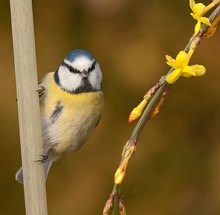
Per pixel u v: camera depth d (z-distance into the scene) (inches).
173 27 417.7
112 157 406.3
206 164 413.7
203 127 421.7
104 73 415.2
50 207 402.9
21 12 238.1
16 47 241.4
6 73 403.9
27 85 243.0
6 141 402.3
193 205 409.4
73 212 400.5
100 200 400.8
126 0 418.0
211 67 418.0
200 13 195.9
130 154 196.5
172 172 411.8
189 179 411.8
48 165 317.4
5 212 406.3
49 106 304.0
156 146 415.2
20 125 246.4
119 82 414.6
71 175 405.1
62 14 417.7
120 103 413.4
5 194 406.0
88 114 310.2
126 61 414.3
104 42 417.4
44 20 417.1
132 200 409.4
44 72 410.3
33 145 244.5
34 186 244.1
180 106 422.9
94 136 408.8
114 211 199.0
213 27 197.6
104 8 417.7
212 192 408.5
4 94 402.3
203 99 422.0
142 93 411.2
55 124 305.0
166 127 419.5
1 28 411.8
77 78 303.1
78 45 415.8
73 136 310.2
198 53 418.3
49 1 417.7
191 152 415.5
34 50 242.7
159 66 412.2
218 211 404.8
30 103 243.4
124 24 419.5
